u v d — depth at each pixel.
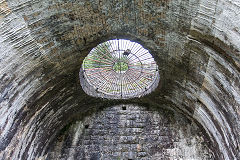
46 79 7.43
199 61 6.83
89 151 8.79
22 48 6.13
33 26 6.07
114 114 9.74
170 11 6.17
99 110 9.88
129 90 9.97
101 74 10.11
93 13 6.56
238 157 6.18
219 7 5.16
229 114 6.29
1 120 5.91
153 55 7.92
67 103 8.95
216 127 7.41
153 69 9.55
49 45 6.78
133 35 7.40
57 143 9.05
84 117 9.72
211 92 7.06
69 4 6.12
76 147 8.91
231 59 5.64
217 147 7.62
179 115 9.48
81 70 9.07
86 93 9.18
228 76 5.94
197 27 6.05
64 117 9.26
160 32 6.93
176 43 6.96
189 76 7.62
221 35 5.55
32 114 7.41
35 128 7.77
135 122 9.47
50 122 8.59
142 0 6.19
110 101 9.83
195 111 8.52
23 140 7.12
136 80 10.06
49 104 8.12
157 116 9.60
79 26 6.80
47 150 8.77
